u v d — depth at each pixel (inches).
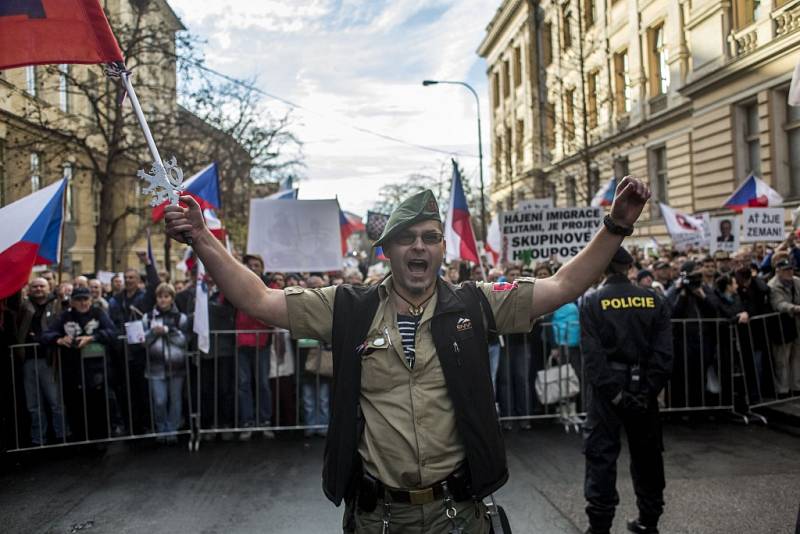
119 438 255.0
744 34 632.4
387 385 85.5
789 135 601.3
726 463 219.0
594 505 155.9
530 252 337.1
